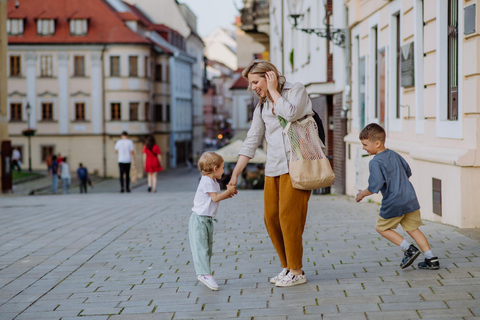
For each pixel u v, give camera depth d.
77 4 57.41
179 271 6.75
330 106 21.56
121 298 5.71
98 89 56.69
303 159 5.39
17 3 56.91
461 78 8.55
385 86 13.11
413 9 10.72
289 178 5.51
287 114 5.32
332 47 19.25
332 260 6.80
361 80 15.54
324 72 19.78
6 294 6.09
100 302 5.61
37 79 56.78
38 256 8.04
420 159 9.88
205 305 5.30
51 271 7.10
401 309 4.83
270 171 5.62
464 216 8.34
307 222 10.02
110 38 56.19
